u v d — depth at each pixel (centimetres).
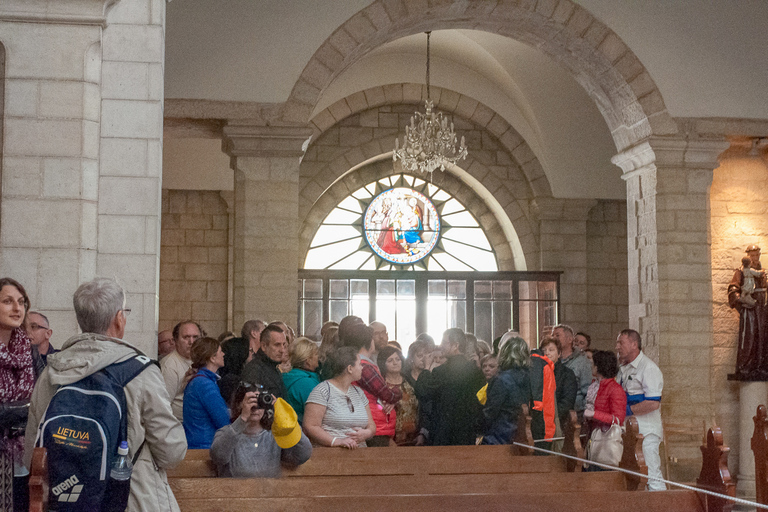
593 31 1127
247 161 1100
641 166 1155
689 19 1141
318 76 1112
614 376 664
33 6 589
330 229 1767
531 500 457
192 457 520
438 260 1791
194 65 1092
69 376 319
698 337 1107
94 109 600
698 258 1119
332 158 1689
